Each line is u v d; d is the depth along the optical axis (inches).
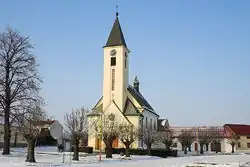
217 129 4968.0
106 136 2224.4
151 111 3570.4
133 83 4020.7
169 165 1616.6
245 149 4790.8
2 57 1982.0
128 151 2367.1
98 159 1943.9
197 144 4288.9
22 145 3412.9
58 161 1667.1
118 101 3120.1
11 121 1945.1
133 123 3041.3
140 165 1581.0
